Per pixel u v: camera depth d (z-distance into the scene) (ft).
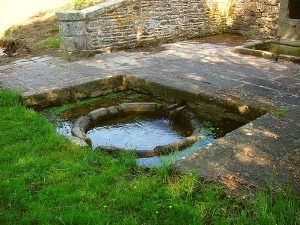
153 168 12.24
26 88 21.17
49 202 10.53
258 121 15.56
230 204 10.11
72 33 27.78
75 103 21.59
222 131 18.12
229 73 23.45
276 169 11.73
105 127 19.11
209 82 21.49
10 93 19.61
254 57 28.19
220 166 11.94
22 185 11.37
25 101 19.86
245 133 14.37
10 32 39.91
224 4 39.83
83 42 28.40
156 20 33.55
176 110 19.63
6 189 11.12
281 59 26.94
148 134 18.38
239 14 39.73
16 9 46.75
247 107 17.69
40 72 24.67
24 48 33.09
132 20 31.65
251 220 9.41
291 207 9.64
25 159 12.99
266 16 37.42
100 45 29.94
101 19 29.48
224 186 10.82
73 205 10.30
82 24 28.09
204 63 26.23
